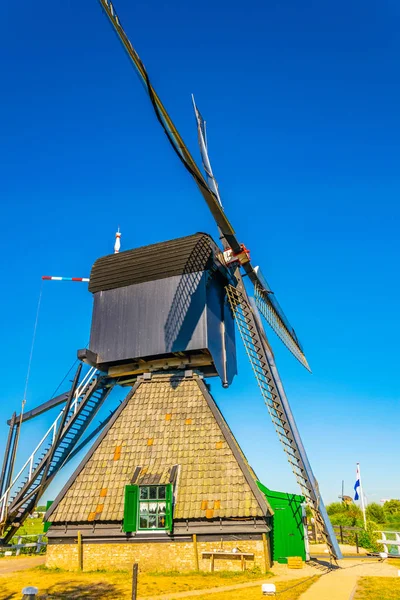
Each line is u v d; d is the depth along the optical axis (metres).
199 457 17.52
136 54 13.07
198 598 11.64
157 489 16.70
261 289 24.39
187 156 16.27
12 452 21.59
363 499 31.92
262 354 20.73
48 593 12.62
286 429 19.56
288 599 11.20
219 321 22.28
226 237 21.66
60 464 21.45
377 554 22.20
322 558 20.72
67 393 22.64
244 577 14.48
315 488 19.53
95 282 23.38
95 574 15.46
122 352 21.41
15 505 20.30
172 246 22.25
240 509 15.70
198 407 19.17
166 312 21.25
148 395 20.31
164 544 15.98
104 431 19.31
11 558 20.97
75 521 16.81
